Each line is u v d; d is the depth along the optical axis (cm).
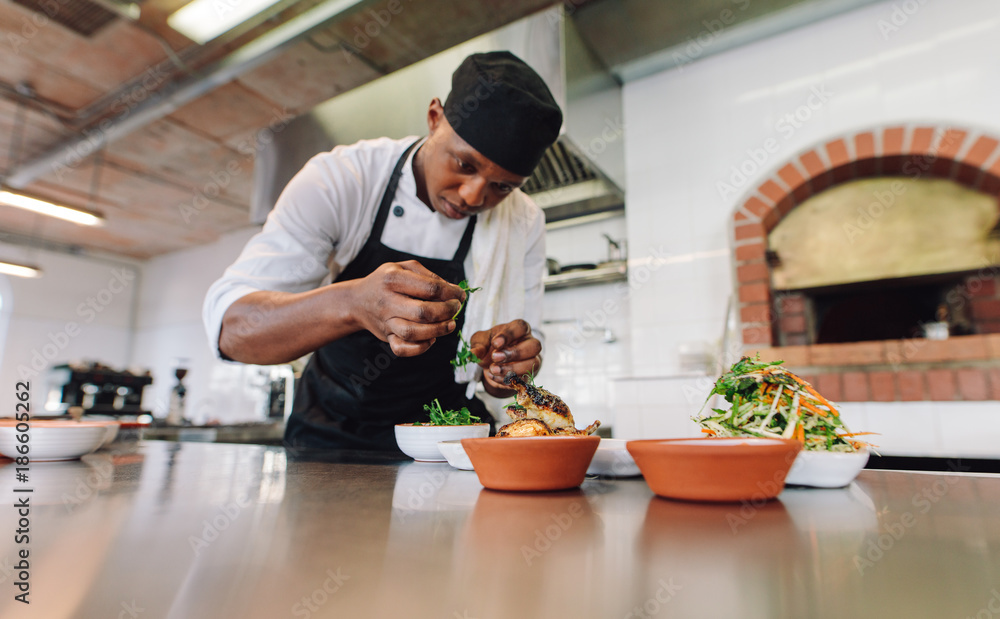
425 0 295
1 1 299
